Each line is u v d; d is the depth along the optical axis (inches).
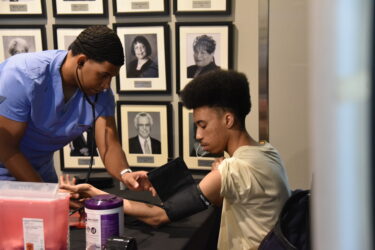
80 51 50.1
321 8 6.6
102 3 77.4
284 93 69.1
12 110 50.3
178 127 78.3
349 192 6.5
